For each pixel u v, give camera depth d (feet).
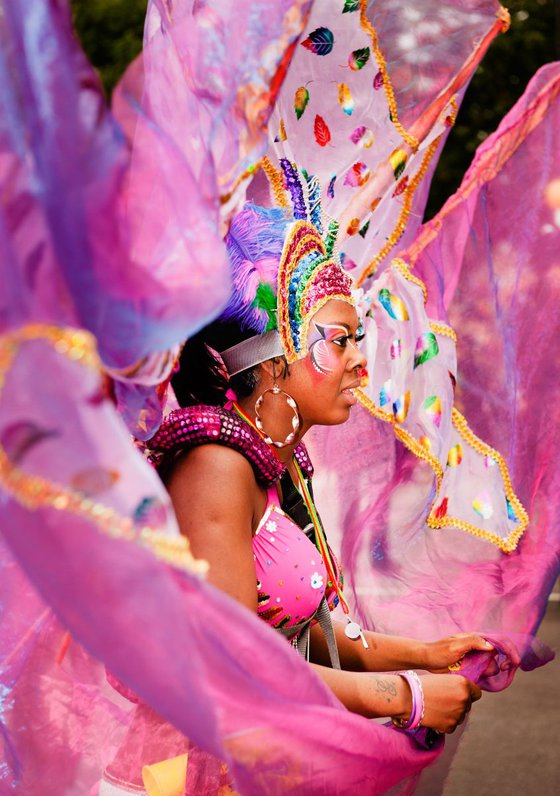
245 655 5.11
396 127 8.75
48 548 4.15
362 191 8.68
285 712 5.42
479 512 9.41
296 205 7.29
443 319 9.58
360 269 9.32
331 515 9.36
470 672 7.95
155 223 5.05
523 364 9.78
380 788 6.43
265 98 5.52
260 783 5.47
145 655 4.29
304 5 5.49
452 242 9.93
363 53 8.41
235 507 6.35
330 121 8.38
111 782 6.27
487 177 9.94
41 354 4.12
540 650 8.61
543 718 14.12
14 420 4.06
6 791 6.11
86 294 4.39
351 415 9.43
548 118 9.89
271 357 6.77
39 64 4.35
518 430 9.65
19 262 4.19
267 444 6.86
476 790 11.76
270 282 6.68
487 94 44.32
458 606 9.08
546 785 11.80
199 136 5.55
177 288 4.65
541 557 9.29
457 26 8.91
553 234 9.88
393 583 9.29
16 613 6.07
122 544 4.21
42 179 4.29
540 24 43.78
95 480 4.17
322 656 7.84
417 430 9.21
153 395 5.71
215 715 4.54
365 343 9.16
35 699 6.15
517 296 9.92
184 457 6.49
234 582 6.24
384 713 6.91
